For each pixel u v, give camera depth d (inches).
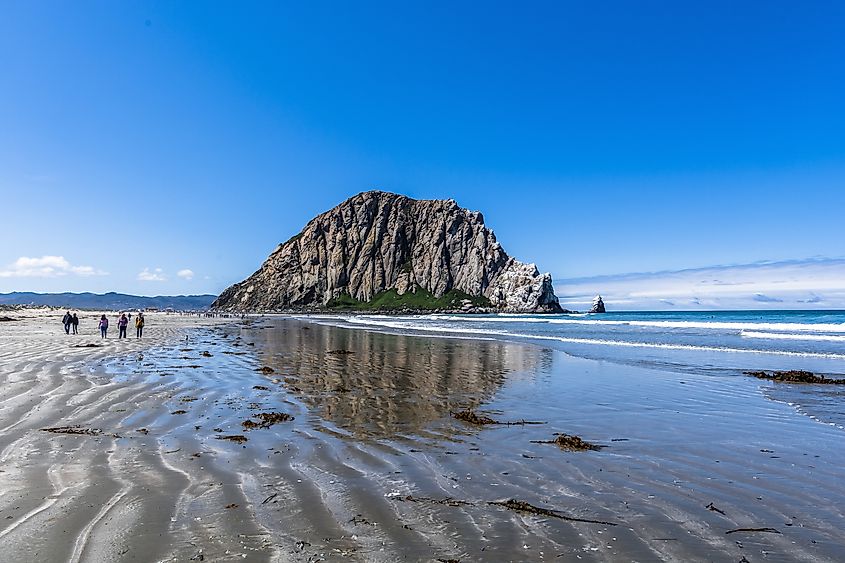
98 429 366.3
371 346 1240.2
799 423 428.5
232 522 210.2
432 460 315.0
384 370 765.3
